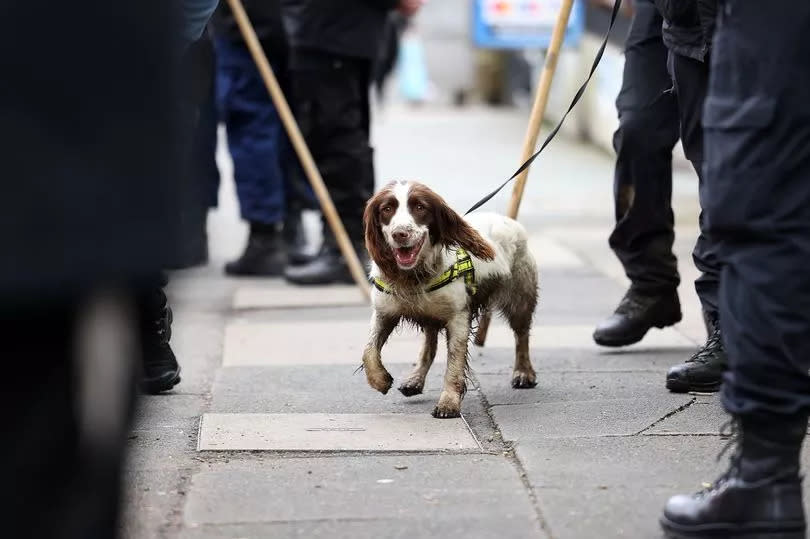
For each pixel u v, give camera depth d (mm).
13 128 3961
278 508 6504
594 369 9945
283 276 15227
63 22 4000
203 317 12570
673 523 5836
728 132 5516
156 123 4184
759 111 5402
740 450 5715
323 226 14391
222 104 14875
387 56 23484
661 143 9883
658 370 9852
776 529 5617
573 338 11203
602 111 29141
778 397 5527
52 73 3994
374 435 7980
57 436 4266
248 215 15047
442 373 9875
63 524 4340
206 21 8312
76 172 4023
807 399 5543
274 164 14969
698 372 8875
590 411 8531
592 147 30078
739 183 5461
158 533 6148
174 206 4250
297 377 9781
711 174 5602
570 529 6102
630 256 10320
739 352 5559
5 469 4180
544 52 36094
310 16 13406
